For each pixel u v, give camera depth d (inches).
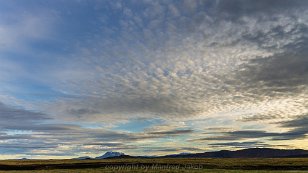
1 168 3791.8
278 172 2573.8
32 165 3969.0
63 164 4040.4
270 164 3597.4
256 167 3425.2
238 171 2677.2
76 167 3811.5
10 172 2994.6
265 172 2576.3
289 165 3462.1
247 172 2571.4
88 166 3848.4
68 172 2765.7
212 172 2529.5
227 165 3602.4
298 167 3361.2
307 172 2566.4
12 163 4279.0
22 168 3831.2
